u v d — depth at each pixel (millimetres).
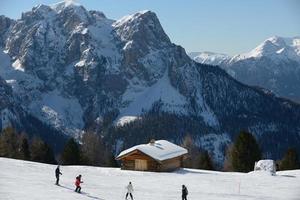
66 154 140125
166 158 101375
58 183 69812
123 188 72000
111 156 159375
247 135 129500
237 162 128375
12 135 155500
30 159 143375
